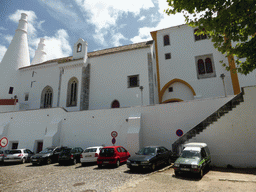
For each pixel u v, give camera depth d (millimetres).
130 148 13430
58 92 23031
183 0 5715
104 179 7520
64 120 18047
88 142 16328
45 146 16672
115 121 15836
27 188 6828
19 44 31484
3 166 12914
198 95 19656
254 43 5879
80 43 24266
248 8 5164
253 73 16969
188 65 21203
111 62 22188
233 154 10164
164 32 23719
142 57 20672
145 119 14828
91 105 21672
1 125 20453
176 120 13844
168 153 10883
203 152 8664
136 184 6578
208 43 20812
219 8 5648
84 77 21953
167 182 6789
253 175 7844
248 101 10398
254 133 9953
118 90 20781
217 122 10953
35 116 19625
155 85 21078
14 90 27781
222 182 6695
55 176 8734
